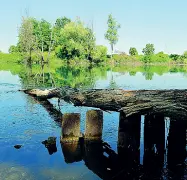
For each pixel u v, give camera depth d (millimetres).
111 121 10945
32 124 10383
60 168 6484
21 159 6957
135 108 6750
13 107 13648
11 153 7344
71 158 7141
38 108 13461
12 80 28922
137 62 102750
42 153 7398
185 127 7406
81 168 6551
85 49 76438
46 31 83188
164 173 6445
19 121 10812
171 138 7523
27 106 13953
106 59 91000
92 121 8406
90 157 7215
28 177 5984
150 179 6113
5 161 6801
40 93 15547
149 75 38906
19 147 7777
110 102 7918
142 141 8508
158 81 29500
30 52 66062
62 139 8297
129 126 7629
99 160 7027
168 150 7586
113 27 92750
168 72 47125
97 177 6086
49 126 10133
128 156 7391
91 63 79750
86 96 8977
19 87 22516
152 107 6535
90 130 8422
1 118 11281
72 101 10117
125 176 6246
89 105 8828
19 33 65000
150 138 7688
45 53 81250
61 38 76125
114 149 7898
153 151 7680
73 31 73625
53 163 6758
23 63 73875
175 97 6801
